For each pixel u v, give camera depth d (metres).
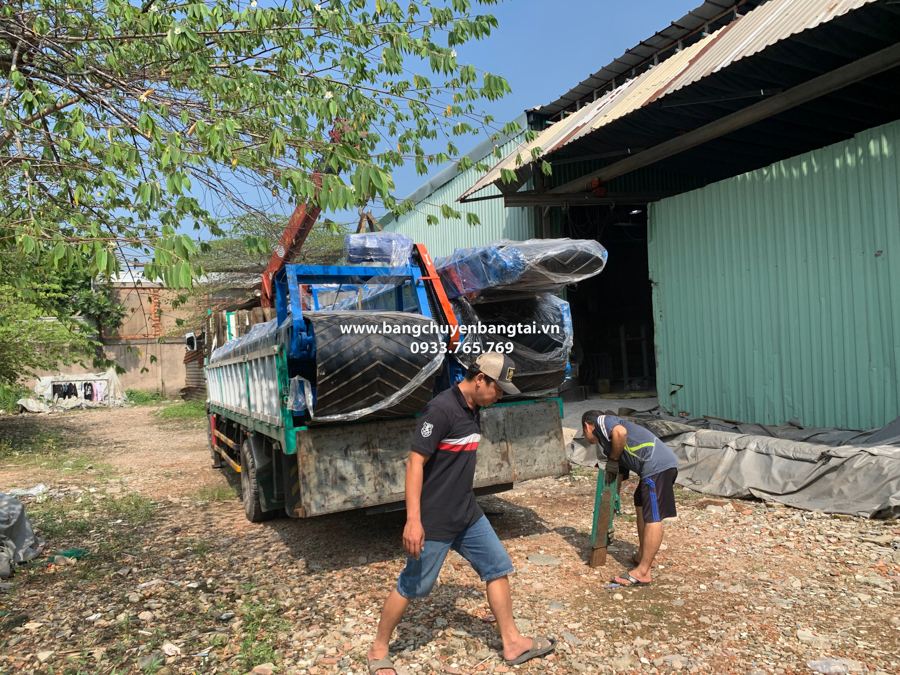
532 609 3.71
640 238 17.03
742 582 3.97
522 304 4.98
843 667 2.92
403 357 4.02
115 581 4.45
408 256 4.86
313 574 4.47
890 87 7.58
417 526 2.89
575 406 12.20
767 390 8.20
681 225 9.52
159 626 3.68
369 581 4.28
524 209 13.76
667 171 13.77
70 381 23.42
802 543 4.59
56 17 4.73
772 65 7.16
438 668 3.10
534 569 4.36
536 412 5.04
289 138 4.45
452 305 4.93
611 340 17.83
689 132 8.54
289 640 3.46
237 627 3.62
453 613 3.68
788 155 11.23
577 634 3.39
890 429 6.06
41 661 3.28
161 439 13.46
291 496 4.63
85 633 3.61
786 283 7.90
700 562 4.36
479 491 4.94
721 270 8.84
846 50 6.55
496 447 4.84
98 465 9.95
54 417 20.09
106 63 4.24
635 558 4.38
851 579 3.92
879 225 6.82
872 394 6.93
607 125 8.76
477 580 4.16
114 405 24.14
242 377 6.29
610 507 4.32
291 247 7.18
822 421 7.48
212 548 5.18
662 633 3.36
